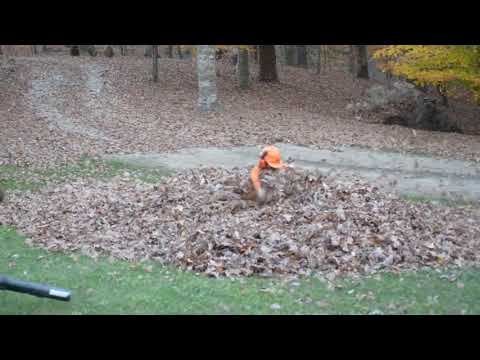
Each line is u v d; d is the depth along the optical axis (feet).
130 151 60.34
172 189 39.55
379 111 87.30
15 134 66.18
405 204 36.14
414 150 63.98
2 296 24.16
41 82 91.15
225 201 35.06
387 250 28.73
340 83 116.78
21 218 38.58
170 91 91.20
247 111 82.48
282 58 161.48
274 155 34.78
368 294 24.14
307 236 29.35
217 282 25.72
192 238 30.14
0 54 117.80
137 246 31.04
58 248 31.68
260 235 29.63
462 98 114.11
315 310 22.49
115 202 39.34
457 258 29.09
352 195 34.65
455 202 44.47
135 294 24.16
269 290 24.47
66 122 71.77
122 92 87.92
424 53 75.31
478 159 60.75
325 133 70.44
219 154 59.26
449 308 22.74
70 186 47.09
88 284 25.52
